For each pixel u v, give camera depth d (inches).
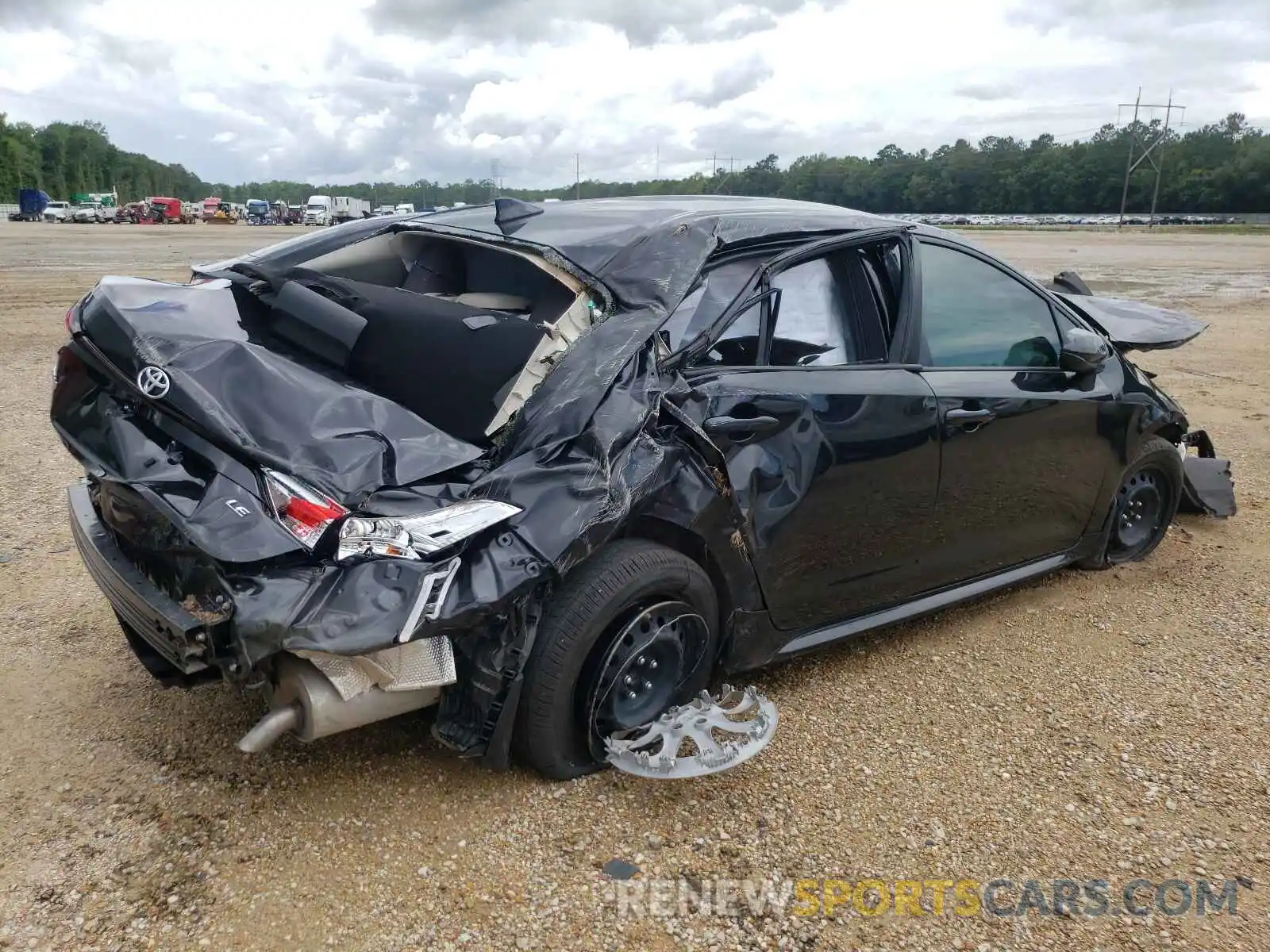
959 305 153.1
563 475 101.3
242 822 107.4
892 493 137.2
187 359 103.0
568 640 106.2
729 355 122.5
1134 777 124.5
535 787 114.9
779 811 114.3
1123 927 99.0
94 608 160.4
